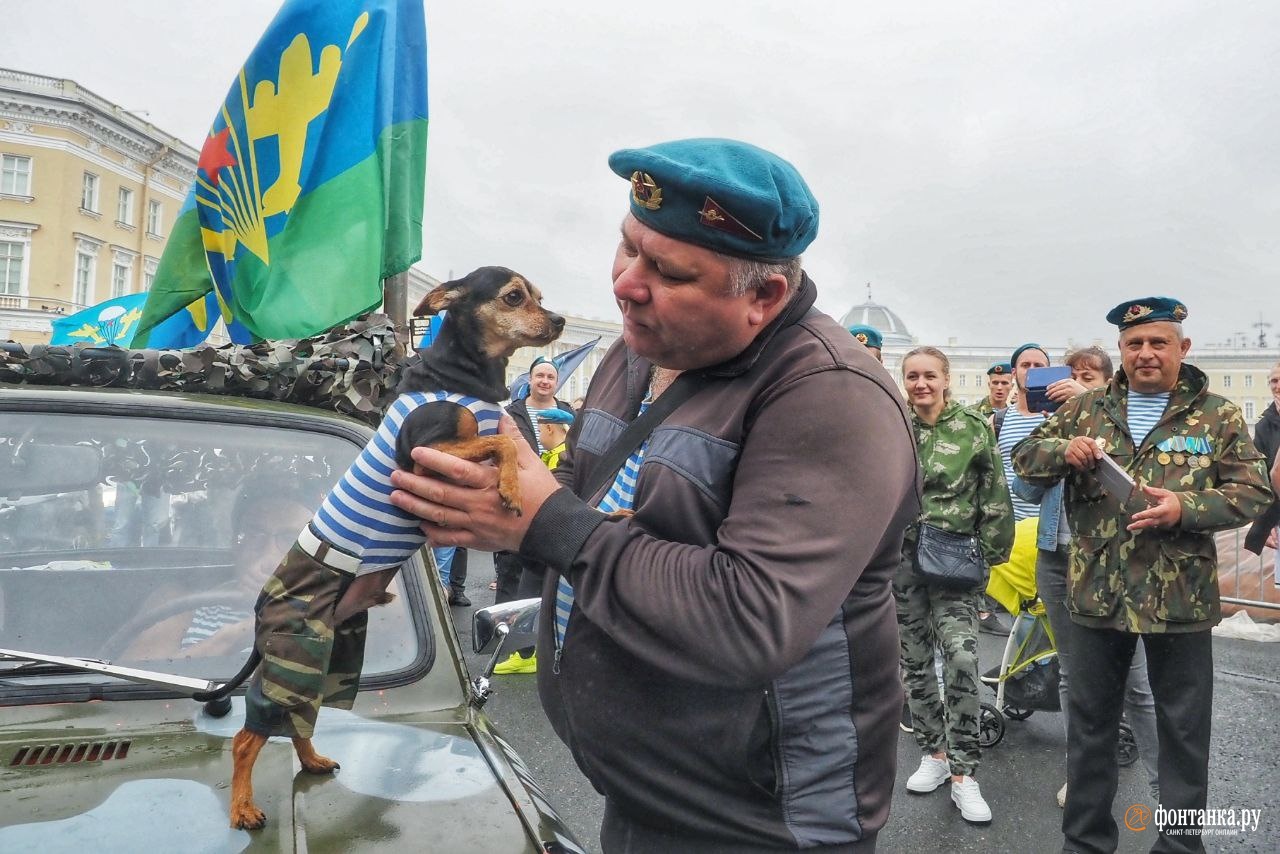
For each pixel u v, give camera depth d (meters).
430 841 1.38
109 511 2.06
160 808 1.42
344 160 3.42
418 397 1.57
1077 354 5.32
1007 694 4.76
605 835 1.56
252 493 2.14
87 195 36.78
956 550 3.86
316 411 2.35
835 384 1.30
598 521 1.28
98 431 2.09
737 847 1.36
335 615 1.61
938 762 4.08
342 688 1.67
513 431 1.50
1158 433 3.20
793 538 1.20
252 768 1.54
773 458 1.27
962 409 4.05
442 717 1.83
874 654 1.41
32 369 2.24
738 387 1.39
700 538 1.36
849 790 1.38
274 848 1.33
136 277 39.56
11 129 34.41
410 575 2.06
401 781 1.56
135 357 2.32
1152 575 3.01
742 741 1.33
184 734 1.65
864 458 1.26
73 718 1.65
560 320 1.68
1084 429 3.40
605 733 1.37
